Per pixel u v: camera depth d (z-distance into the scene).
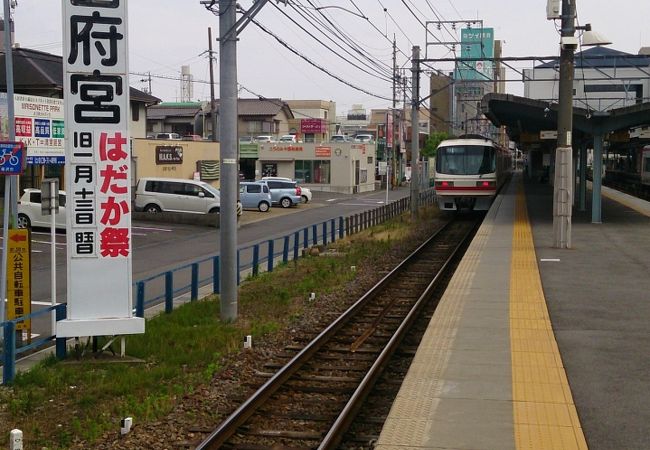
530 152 74.44
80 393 9.29
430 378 8.73
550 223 29.52
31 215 29.47
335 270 20.48
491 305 13.27
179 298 17.12
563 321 11.92
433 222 36.38
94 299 10.84
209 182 48.69
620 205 39.38
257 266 19.81
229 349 11.44
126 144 10.78
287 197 49.75
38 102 28.23
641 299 13.80
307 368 10.52
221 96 13.79
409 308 15.22
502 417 7.32
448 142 36.97
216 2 13.66
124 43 10.65
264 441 7.64
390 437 6.79
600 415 7.37
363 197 61.66
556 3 20.53
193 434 7.79
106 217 10.81
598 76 47.47
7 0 17.39
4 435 7.87
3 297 12.05
